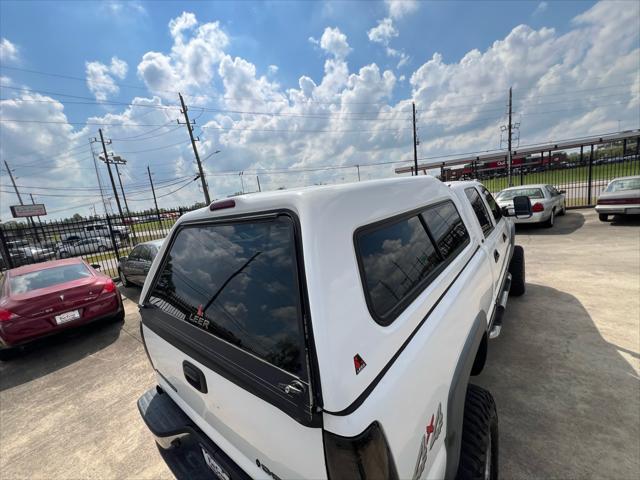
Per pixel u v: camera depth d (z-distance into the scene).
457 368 1.58
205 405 1.47
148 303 1.96
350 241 1.18
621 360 3.00
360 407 0.95
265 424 1.13
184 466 1.59
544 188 10.62
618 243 7.35
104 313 5.08
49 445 2.79
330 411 0.93
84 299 4.88
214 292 1.46
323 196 1.18
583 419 2.34
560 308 4.22
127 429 2.89
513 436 2.24
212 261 1.53
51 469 2.51
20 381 4.04
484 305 2.28
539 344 3.39
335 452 0.92
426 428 1.22
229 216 1.49
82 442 2.78
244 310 1.28
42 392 3.71
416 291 1.45
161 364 1.86
